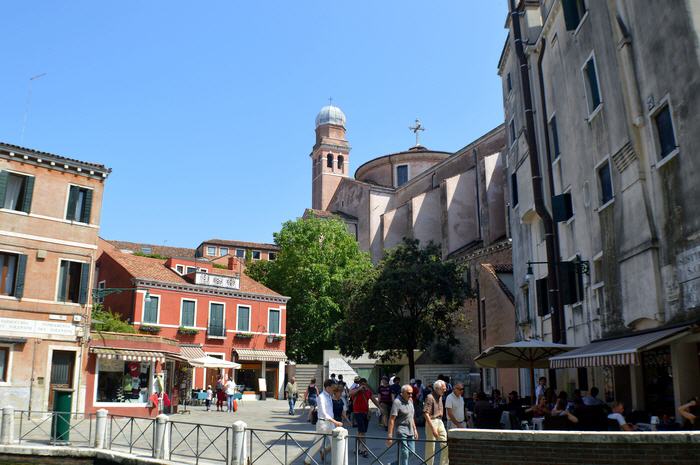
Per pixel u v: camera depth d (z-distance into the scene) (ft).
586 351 45.19
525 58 73.00
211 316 137.08
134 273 129.70
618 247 49.08
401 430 37.76
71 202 84.58
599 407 42.57
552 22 64.85
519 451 28.19
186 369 123.34
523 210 75.77
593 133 54.34
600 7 51.37
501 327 96.17
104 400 85.66
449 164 173.17
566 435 27.35
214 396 129.70
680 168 40.52
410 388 38.37
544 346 53.11
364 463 43.01
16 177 80.79
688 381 40.60
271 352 144.25
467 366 119.03
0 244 77.56
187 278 139.85
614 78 48.88
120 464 45.11
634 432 26.27
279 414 93.15
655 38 43.27
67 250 83.05
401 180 209.67
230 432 64.80
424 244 164.04
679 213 40.68
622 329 48.67
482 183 144.05
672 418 40.24
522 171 76.43
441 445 37.58
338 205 214.28
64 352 82.17
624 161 47.47
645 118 45.11
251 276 175.63
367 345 102.01
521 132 76.13
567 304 59.57
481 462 28.91
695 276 38.73
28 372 77.56
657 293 42.83
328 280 157.28
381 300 98.73
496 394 67.62
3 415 51.60
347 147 303.48
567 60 60.59
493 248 122.01
